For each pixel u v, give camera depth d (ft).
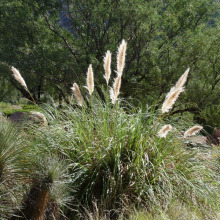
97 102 16.71
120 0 57.93
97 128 15.69
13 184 10.71
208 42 58.49
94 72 56.54
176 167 15.44
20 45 64.85
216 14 74.54
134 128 15.26
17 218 10.43
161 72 58.75
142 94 61.31
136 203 13.85
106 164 14.25
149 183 14.08
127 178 14.48
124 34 63.36
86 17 63.82
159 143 15.61
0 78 76.43
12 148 10.53
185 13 69.05
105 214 12.53
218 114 52.60
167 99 14.35
